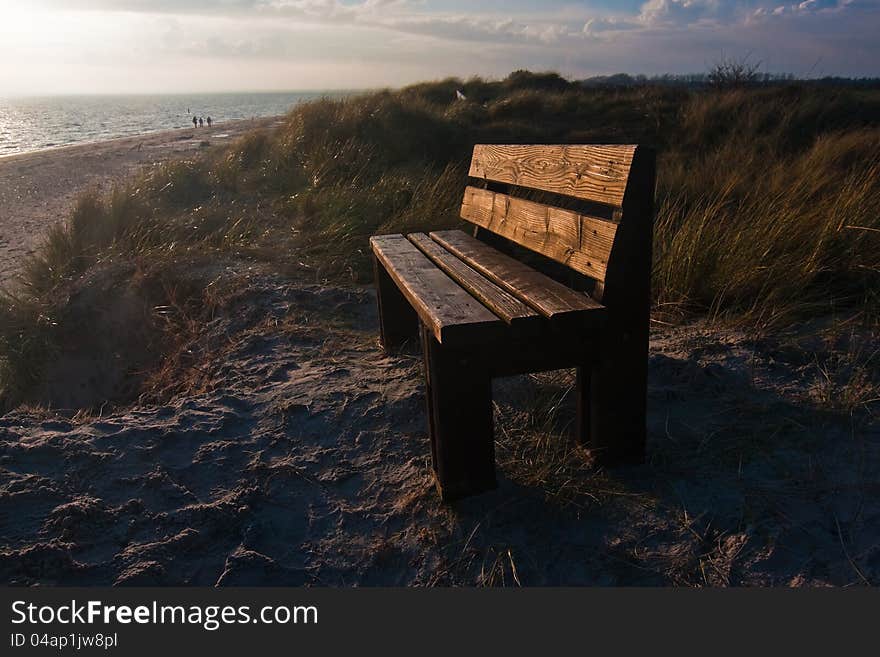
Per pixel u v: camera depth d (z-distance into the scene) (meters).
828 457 2.15
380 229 5.39
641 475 2.20
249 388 3.17
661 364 2.86
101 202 6.77
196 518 2.17
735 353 2.86
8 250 7.77
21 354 4.23
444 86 20.73
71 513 2.16
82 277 5.03
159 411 2.96
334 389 3.03
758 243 3.54
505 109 15.14
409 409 2.78
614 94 17.80
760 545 1.84
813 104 11.36
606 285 2.01
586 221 2.14
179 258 5.08
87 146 25.64
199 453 2.57
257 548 2.07
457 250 3.00
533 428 2.54
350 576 1.95
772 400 2.50
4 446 2.54
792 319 3.07
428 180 6.46
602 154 2.10
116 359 4.23
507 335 1.94
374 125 10.21
